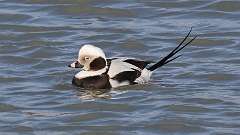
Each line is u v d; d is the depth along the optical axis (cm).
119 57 1936
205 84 1831
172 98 1739
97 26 2258
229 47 2089
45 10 2372
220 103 1708
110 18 2323
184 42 2136
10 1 2433
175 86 1814
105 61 1825
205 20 2292
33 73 1919
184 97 1742
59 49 2086
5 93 1789
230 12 2333
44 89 1809
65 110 1689
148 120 1625
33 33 2211
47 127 1598
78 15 2350
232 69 1922
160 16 2323
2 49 2086
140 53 2075
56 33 2208
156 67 1862
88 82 1809
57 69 1942
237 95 1756
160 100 1731
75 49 2091
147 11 2353
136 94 1769
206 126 1594
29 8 2384
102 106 1705
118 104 1709
